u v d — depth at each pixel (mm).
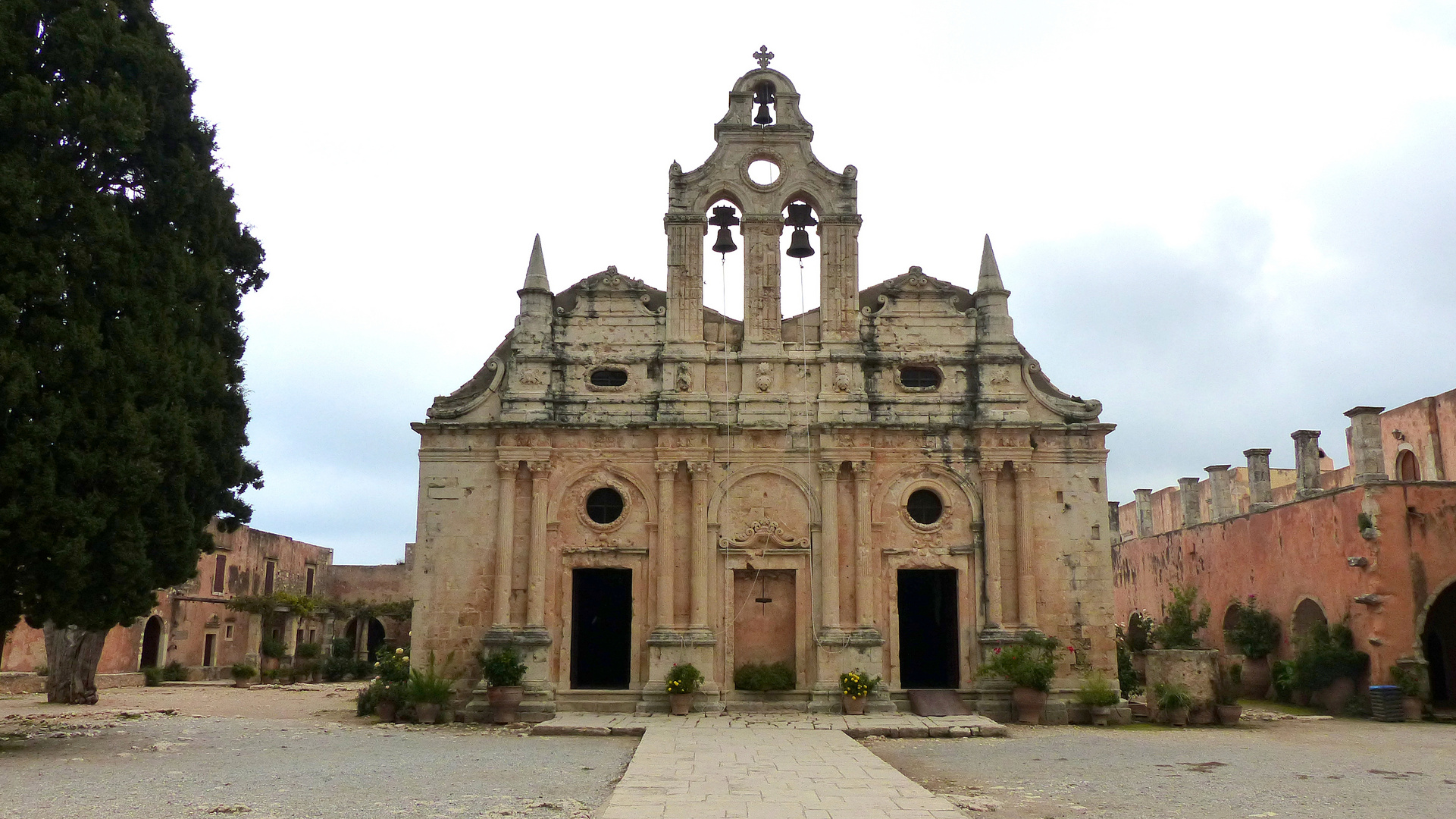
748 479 30906
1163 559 49156
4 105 20406
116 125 21812
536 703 28797
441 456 30906
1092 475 31172
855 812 14656
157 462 22656
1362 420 33469
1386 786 18469
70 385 21281
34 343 20844
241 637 58219
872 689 28812
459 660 29766
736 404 31234
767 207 32406
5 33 20844
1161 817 15570
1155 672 29609
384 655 30516
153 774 18750
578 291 32188
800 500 30797
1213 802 16859
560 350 31656
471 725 28047
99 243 21750
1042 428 31141
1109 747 23953
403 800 16250
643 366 31641
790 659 30359
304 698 40000
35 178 21016
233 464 25953
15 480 20125
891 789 16562
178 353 23422
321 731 26531
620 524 30484
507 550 30031
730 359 31594
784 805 15219
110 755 21141
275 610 56531
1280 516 38312
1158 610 49594
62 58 21812
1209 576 44188
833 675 29359
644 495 30656
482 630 29922
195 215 24828
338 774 18938
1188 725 28688
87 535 21000
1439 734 27188
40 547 20578
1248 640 38250
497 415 31234
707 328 32406
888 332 32188
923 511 31094
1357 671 32406
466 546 30391
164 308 23250
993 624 30016
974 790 17922
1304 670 33375
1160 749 23547
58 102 21641
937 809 14914
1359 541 33031
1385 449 45031
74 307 21547
